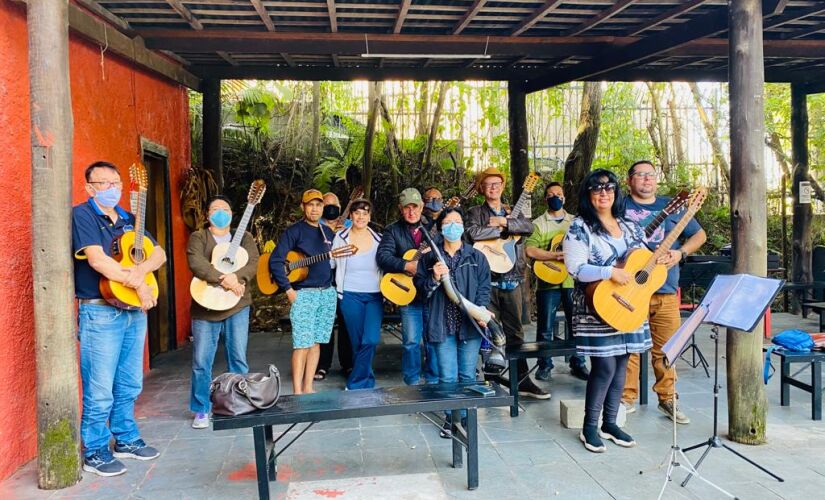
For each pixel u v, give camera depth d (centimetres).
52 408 319
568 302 508
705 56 625
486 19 515
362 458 356
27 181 360
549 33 568
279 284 432
